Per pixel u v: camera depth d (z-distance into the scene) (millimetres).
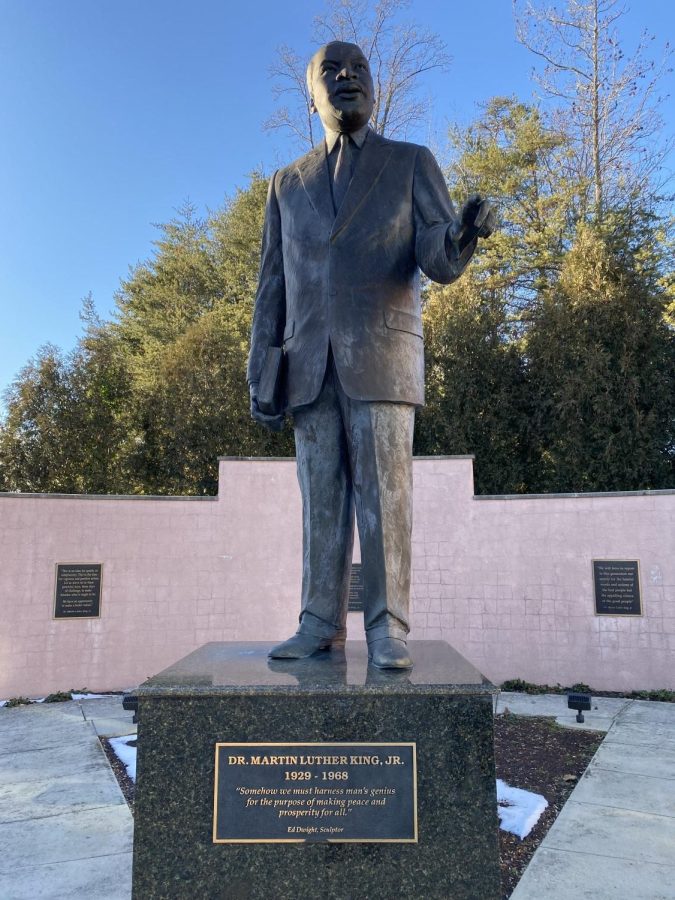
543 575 10641
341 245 3576
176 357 19031
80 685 10312
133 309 27344
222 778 2680
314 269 3656
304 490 3721
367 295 3527
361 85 3732
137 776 2686
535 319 16875
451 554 10992
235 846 2646
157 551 10898
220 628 10992
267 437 17859
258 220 25422
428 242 3389
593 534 10492
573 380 15289
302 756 2686
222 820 2658
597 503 10523
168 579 10898
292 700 2721
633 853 4660
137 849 2645
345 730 2699
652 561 10156
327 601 3598
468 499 11055
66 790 6062
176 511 11047
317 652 3500
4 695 9820
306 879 2629
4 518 10109
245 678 2893
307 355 3619
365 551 3414
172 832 2654
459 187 22047
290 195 3881
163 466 18234
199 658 3445
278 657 3393
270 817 2662
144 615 10742
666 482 14906
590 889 4148
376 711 2709
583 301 15672
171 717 2713
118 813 5504
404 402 3512
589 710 8945
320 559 3623
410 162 3705
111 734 7961
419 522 11125
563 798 5750
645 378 15312
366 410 3471
